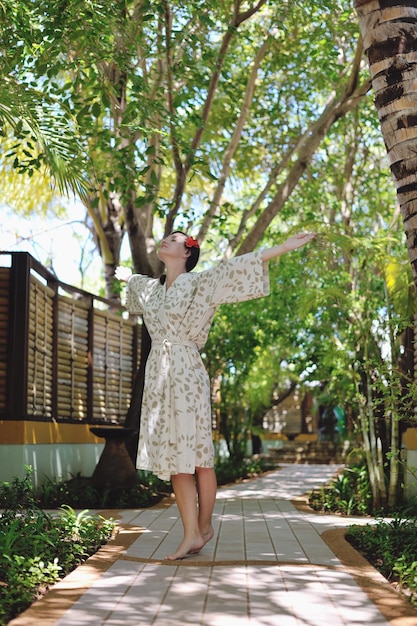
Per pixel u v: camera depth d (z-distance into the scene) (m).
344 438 18.72
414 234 4.10
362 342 8.84
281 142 12.70
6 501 7.66
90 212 14.63
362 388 9.66
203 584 4.18
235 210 11.15
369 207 13.41
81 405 11.26
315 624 3.41
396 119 4.11
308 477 14.74
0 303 8.89
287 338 13.48
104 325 12.27
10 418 8.69
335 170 13.52
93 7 6.97
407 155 4.09
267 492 11.00
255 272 5.01
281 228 15.95
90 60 7.36
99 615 3.52
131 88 7.65
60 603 3.73
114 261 14.83
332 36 10.41
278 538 5.92
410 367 9.18
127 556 5.00
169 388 5.08
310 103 12.91
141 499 8.80
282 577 4.38
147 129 7.79
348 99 10.30
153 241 11.38
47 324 9.91
